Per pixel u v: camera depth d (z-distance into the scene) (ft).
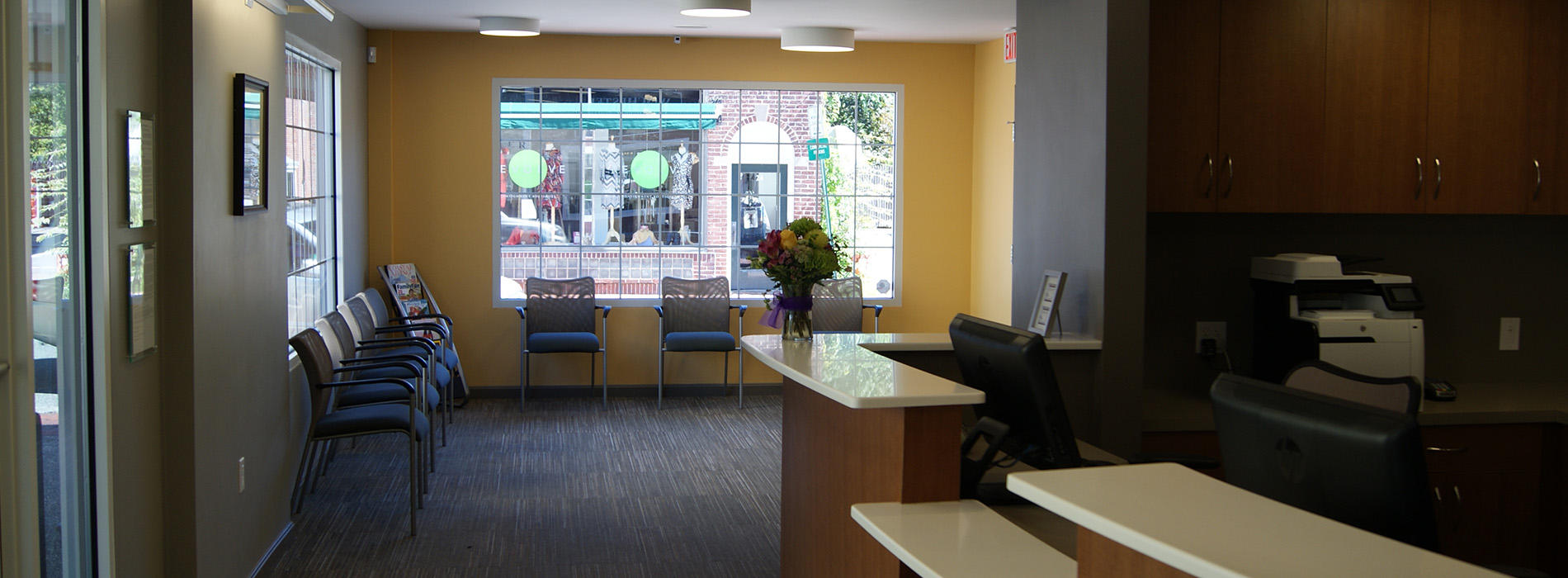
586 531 15.35
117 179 9.82
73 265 9.21
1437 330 13.53
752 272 26.86
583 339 24.07
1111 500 5.12
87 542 9.46
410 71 25.05
